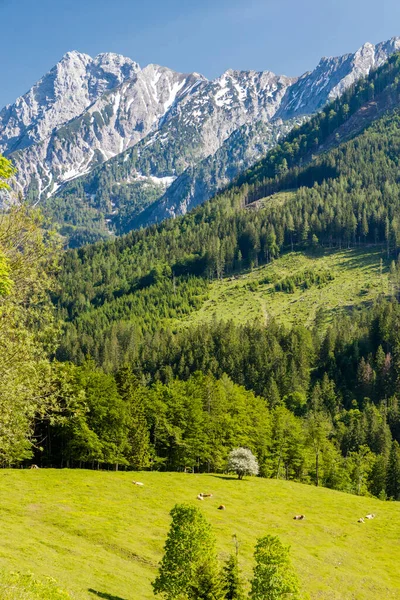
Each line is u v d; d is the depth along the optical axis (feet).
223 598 127.03
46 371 111.96
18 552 141.28
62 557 149.28
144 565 162.71
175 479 270.46
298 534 216.95
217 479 284.82
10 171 96.89
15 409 107.04
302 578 175.83
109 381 299.17
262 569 120.26
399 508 277.85
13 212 107.24
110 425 293.23
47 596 86.22
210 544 135.13
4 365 102.12
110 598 127.44
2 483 220.02
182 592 129.08
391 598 174.70
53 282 112.98
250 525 216.74
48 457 292.20
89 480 243.60
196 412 329.31
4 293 91.61
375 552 213.46
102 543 171.53
